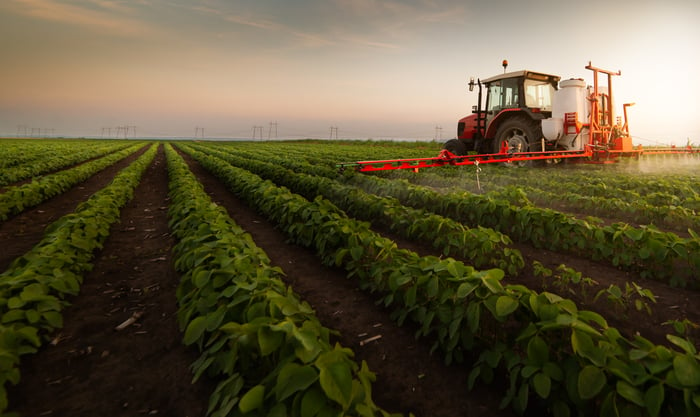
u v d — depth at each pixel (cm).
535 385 196
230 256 347
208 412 190
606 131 1148
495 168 1241
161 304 367
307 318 249
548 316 218
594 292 389
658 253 398
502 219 575
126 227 670
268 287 285
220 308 259
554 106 1167
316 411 163
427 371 267
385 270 350
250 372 227
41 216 780
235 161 2031
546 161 1214
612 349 193
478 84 1423
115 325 326
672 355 182
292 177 1098
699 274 389
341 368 173
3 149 2825
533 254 506
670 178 962
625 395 165
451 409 230
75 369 264
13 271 340
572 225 485
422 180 1118
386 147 4512
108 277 433
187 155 3331
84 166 1480
